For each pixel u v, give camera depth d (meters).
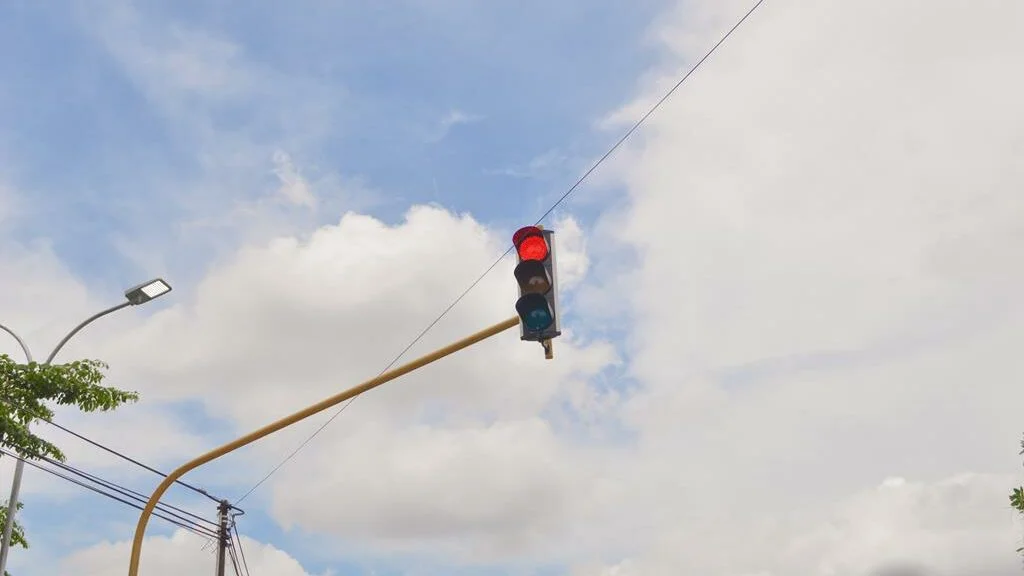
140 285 19.59
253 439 14.69
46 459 19.00
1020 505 17.33
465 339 11.77
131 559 15.41
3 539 18.59
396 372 12.56
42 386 19.14
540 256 9.90
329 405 13.53
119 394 19.95
